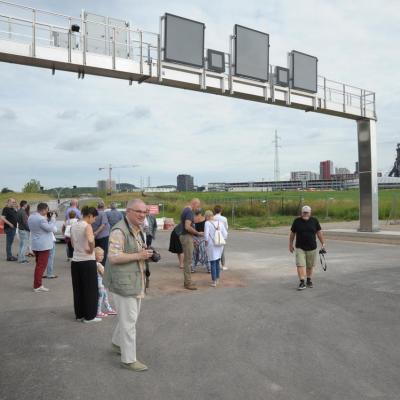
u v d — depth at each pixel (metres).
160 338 6.01
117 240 4.86
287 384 4.45
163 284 10.08
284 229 27.09
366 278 10.40
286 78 18.56
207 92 16.92
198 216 12.36
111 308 7.63
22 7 12.56
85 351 5.48
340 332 6.23
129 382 4.51
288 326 6.55
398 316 7.04
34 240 9.09
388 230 22.81
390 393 4.23
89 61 13.63
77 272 6.82
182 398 4.12
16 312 7.47
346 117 21.80
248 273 11.57
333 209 34.59
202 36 15.82
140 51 14.62
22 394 4.20
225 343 5.78
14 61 12.99
